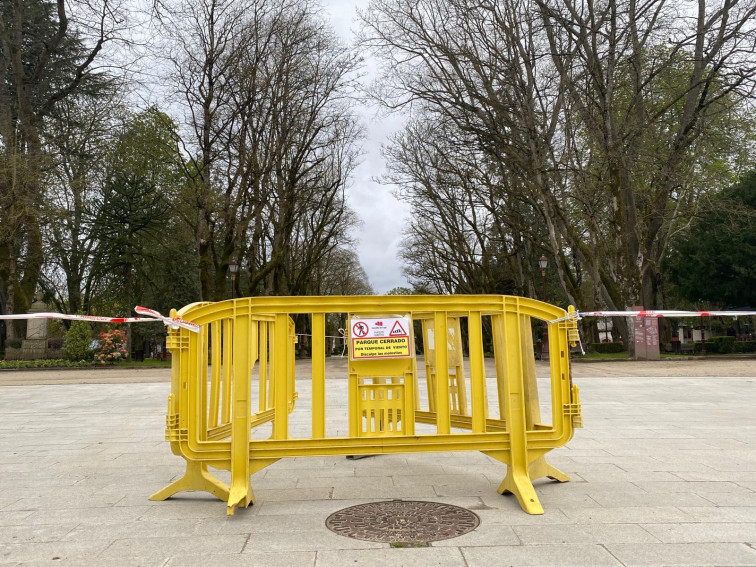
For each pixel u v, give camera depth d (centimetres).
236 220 3017
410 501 447
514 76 2467
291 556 333
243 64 2727
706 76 2464
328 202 3441
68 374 2227
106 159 3052
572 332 476
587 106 2492
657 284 3753
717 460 580
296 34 2838
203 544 357
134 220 3228
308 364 2908
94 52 2672
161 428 847
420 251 4616
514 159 2522
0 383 1794
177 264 3622
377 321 459
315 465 588
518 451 449
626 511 412
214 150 2788
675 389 1335
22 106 2709
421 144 3459
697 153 2658
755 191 3114
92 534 380
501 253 4066
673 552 331
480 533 368
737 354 2997
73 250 3133
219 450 445
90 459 630
